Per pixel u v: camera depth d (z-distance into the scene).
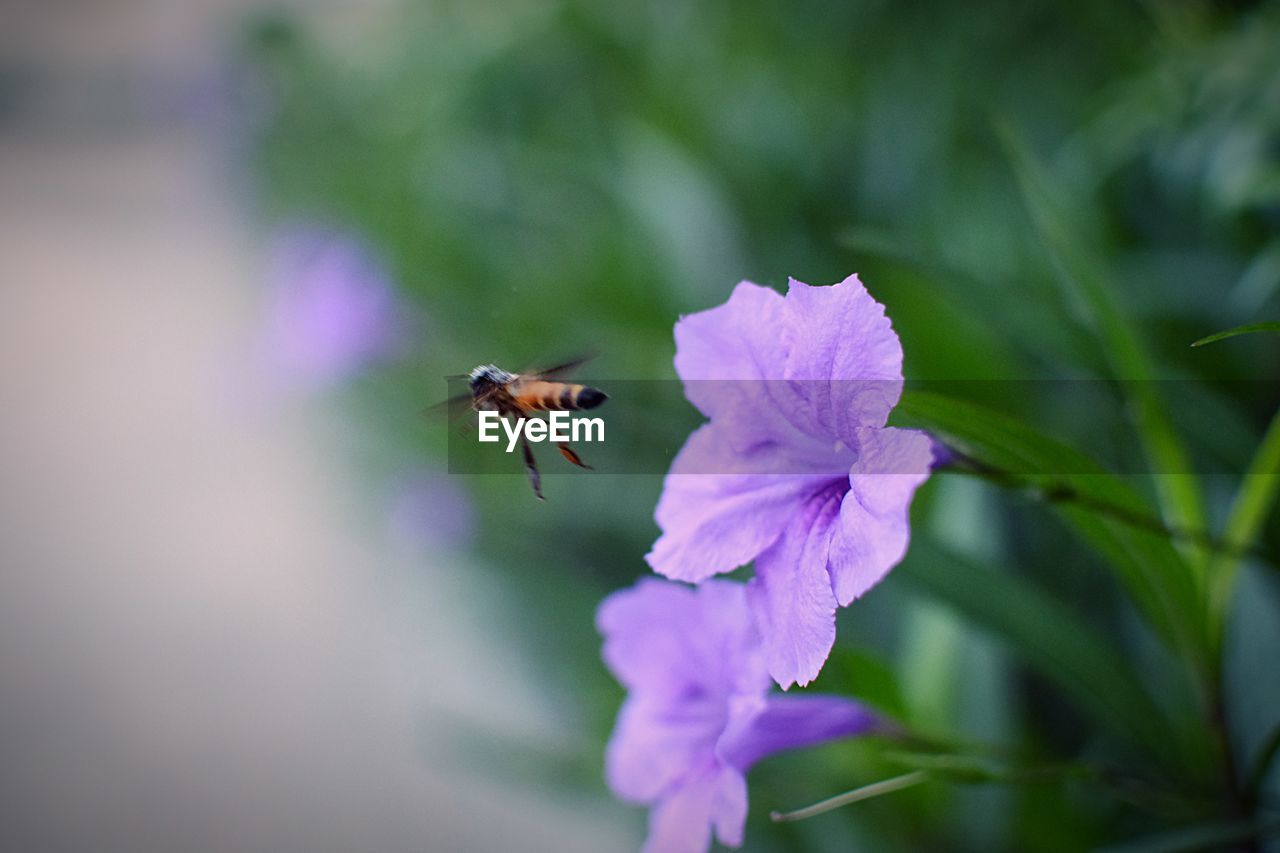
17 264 1.29
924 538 0.28
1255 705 0.32
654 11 0.70
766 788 0.33
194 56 1.51
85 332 1.11
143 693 0.62
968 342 0.36
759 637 0.23
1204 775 0.27
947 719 0.31
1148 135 0.44
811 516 0.21
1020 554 0.38
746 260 0.50
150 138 1.73
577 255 0.56
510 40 0.74
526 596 0.45
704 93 0.60
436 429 0.50
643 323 0.48
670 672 0.24
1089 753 0.34
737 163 0.54
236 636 0.66
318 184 0.83
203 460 0.86
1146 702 0.28
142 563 0.74
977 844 0.32
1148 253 0.43
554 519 0.49
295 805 0.53
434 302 0.58
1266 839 0.28
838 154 0.57
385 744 0.55
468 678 0.50
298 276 0.64
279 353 0.64
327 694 0.60
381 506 0.62
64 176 1.59
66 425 0.94
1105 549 0.25
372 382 0.58
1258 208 0.39
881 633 0.38
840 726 0.24
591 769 0.36
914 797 0.32
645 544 0.45
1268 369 0.38
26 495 0.84
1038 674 0.37
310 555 0.72
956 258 0.44
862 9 0.65
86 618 0.70
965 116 0.56
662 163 0.50
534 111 0.71
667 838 0.23
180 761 0.57
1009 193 0.46
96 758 0.58
